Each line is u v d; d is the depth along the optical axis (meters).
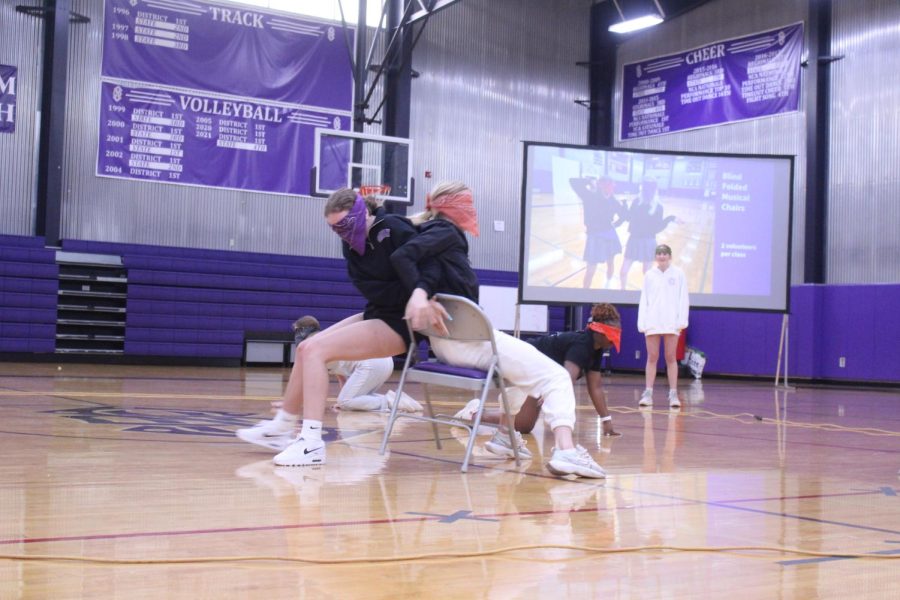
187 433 4.29
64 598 1.57
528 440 4.59
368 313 3.55
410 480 3.08
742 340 13.88
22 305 11.70
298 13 13.80
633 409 7.36
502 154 15.55
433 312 3.25
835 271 13.25
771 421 6.51
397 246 3.35
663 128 15.37
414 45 13.48
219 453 3.60
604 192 10.44
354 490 2.82
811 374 13.12
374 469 3.33
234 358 13.03
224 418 5.14
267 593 1.64
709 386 11.85
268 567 1.83
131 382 8.43
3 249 11.59
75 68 12.52
